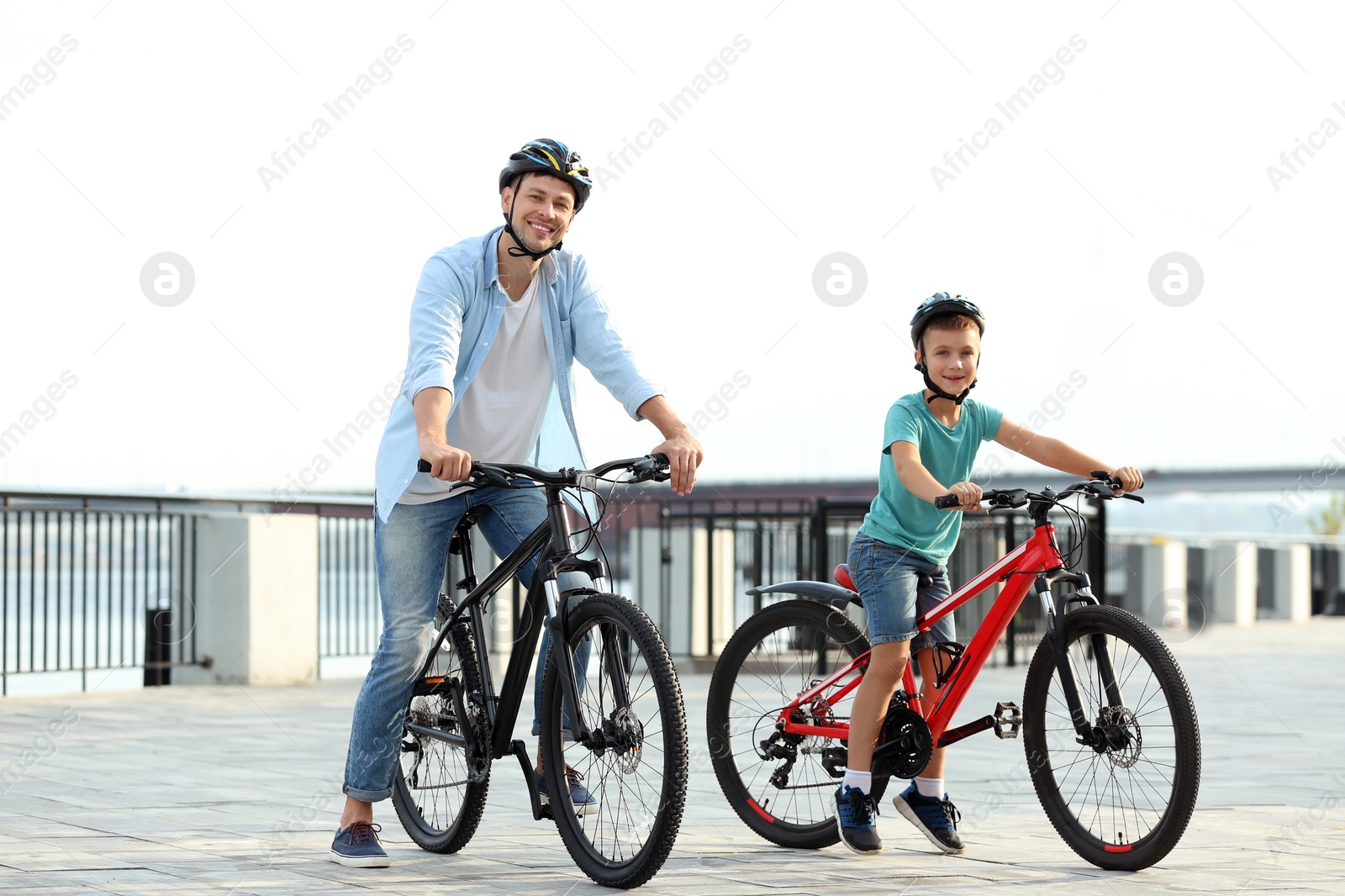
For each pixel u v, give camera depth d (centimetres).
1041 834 563
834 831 516
